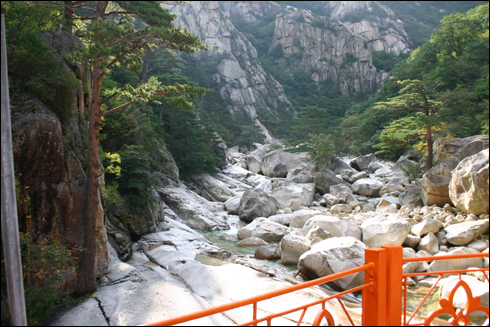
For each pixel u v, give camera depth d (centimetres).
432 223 1494
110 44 941
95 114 953
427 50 4272
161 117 3319
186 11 10144
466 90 2833
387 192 2873
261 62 11562
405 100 2797
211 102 8019
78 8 1291
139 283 996
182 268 1159
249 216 2320
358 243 1145
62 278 850
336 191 2864
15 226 406
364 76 11650
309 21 12950
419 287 1055
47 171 856
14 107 834
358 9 14538
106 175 1523
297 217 2077
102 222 1035
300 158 4294
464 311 419
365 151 4819
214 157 3716
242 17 13975
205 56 9519
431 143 2555
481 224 1423
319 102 10512
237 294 927
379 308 382
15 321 402
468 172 1625
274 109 9869
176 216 2128
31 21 1012
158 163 2658
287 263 1349
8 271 399
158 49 3725
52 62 909
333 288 1064
